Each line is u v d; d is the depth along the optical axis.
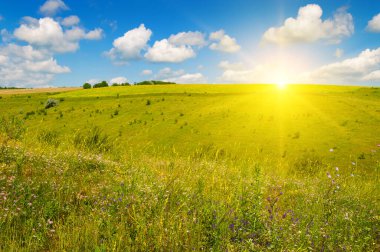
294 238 5.42
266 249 5.05
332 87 104.56
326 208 6.88
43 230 5.31
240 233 5.22
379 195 9.48
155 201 6.16
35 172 8.20
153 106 81.69
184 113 70.75
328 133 43.84
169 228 5.34
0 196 6.15
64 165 9.20
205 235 5.37
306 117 54.62
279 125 51.41
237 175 9.16
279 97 77.56
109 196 6.82
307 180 11.36
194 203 6.49
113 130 62.06
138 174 7.94
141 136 54.97
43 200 6.34
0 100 105.25
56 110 86.00
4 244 4.77
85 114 78.75
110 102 90.50
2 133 11.69
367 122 48.16
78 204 6.75
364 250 5.71
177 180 7.82
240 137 46.88
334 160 31.97
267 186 9.52
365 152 34.09
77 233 5.14
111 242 4.94
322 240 5.59
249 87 110.06
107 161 11.29
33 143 11.91
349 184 9.66
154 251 4.95
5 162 8.80
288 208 7.44
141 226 5.12
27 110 88.75
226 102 77.81
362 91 86.75
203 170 9.38
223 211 5.75
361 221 6.49
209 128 55.06
